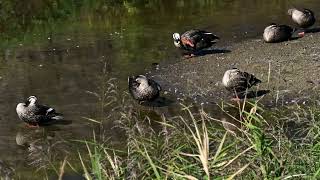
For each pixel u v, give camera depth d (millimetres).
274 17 22188
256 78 14188
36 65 16844
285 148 5801
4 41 19750
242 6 24031
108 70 16219
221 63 16500
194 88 14359
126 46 18766
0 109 13281
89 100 13586
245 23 21391
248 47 18094
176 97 13828
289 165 5559
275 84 14125
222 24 21391
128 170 5695
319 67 15391
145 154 5887
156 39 19516
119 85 14820
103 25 21656
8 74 15992
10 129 12055
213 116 12305
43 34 20562
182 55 17516
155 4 24734
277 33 18266
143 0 25359
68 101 13633
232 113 12391
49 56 17797
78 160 9961
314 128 6754
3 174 8977
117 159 5848
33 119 12008
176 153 5859
